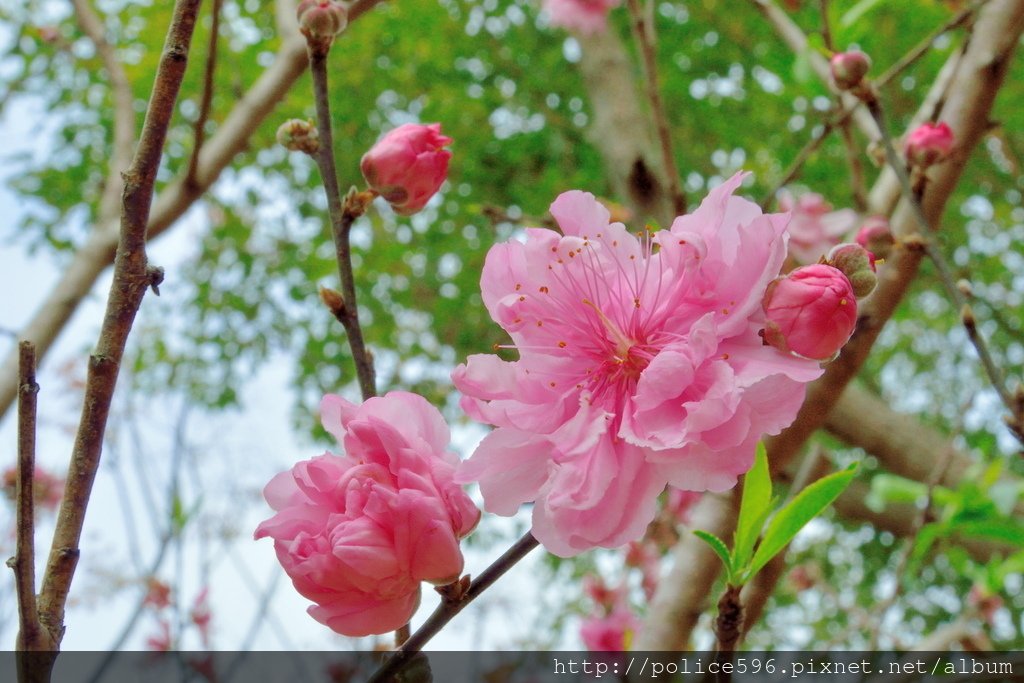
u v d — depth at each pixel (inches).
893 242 15.7
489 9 62.9
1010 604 49.9
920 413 66.9
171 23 11.1
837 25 22.3
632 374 11.2
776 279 10.8
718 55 61.4
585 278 11.4
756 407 10.7
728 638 12.4
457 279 66.2
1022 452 14.2
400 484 11.0
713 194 11.1
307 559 10.9
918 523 21.0
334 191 13.7
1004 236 63.1
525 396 11.1
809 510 12.1
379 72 61.2
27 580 10.5
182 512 24.0
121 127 30.3
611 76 33.4
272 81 26.6
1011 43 17.8
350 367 65.6
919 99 54.5
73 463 10.8
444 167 13.8
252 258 63.4
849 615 40.6
